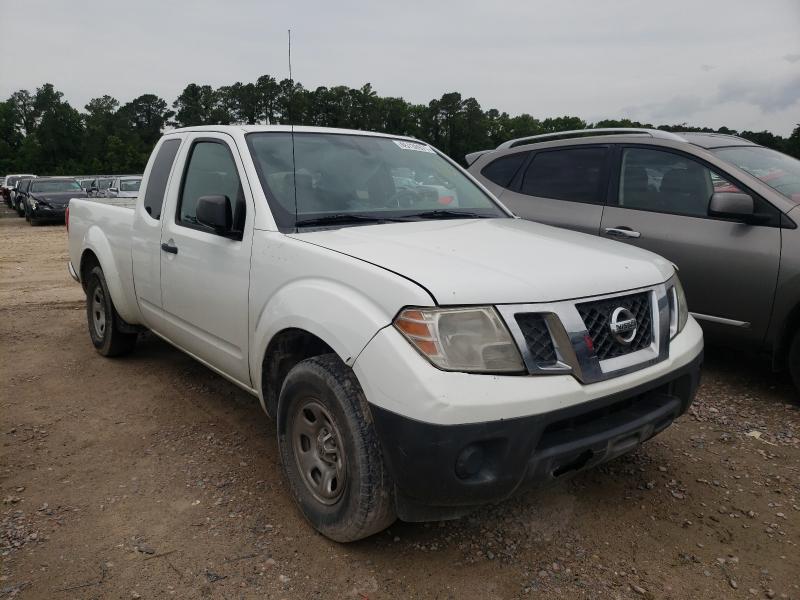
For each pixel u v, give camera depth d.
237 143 3.35
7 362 5.02
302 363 2.60
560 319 2.25
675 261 4.49
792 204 4.06
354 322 2.31
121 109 107.19
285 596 2.30
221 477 3.16
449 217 3.47
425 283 2.22
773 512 2.88
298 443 2.73
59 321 6.45
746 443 3.58
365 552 2.56
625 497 3.00
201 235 3.44
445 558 2.53
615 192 5.01
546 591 2.33
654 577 2.42
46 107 97.50
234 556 2.53
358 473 2.35
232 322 3.15
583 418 2.38
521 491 2.26
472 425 2.06
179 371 4.79
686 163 4.65
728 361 5.00
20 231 20.05
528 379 2.16
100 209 4.93
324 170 3.39
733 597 2.31
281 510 2.86
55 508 2.88
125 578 2.39
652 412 2.53
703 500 2.98
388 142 3.92
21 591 2.32
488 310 2.19
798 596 2.32
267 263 2.87
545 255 2.61
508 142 6.20
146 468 3.26
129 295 4.44
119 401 4.19
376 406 2.20
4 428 3.76
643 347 2.54
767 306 4.05
